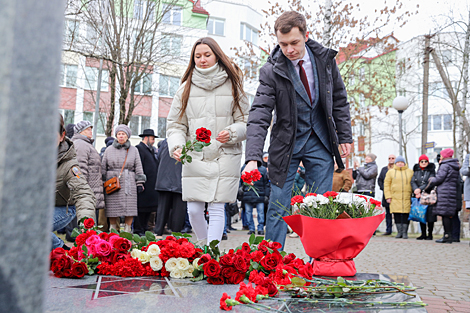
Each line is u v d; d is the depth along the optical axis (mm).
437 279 4898
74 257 2916
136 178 7488
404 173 10508
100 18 14359
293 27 3441
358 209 2881
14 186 616
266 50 15461
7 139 605
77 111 25125
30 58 639
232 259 2609
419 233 13141
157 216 6715
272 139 3768
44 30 665
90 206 3363
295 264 2625
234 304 2002
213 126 3922
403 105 13516
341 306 2076
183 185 3930
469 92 17609
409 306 2068
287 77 3629
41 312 662
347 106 3848
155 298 2166
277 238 3654
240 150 4020
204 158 3867
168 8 17109
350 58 16078
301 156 3738
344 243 2705
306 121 3703
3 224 603
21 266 628
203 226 4086
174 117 4098
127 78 16344
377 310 2004
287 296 2279
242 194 10758
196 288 2438
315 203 2898
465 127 17500
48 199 671
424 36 16688
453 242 9844
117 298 2146
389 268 5652
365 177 11430
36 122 649
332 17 14977
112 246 2955
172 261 2762
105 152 7445
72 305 1979
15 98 615
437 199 9547
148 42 17125
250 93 30297
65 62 23969
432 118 37125
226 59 3941
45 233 665
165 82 27844
